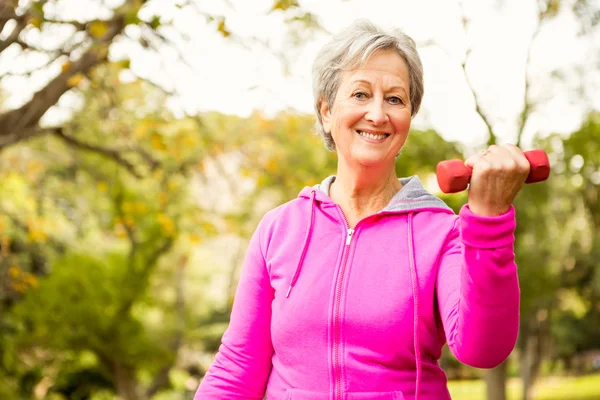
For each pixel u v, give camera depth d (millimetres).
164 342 20844
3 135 6117
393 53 1609
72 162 10016
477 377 36500
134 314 19766
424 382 1518
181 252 20531
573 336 31734
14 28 5395
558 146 16578
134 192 11094
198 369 25141
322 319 1526
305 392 1531
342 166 1692
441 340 1563
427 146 13984
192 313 22828
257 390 1732
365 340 1500
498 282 1197
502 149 1188
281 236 1700
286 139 9227
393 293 1506
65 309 16953
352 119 1603
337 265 1565
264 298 1716
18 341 16516
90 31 5934
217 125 8367
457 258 1483
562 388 34250
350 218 1663
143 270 17828
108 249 20453
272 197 13750
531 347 24500
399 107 1604
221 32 5949
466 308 1246
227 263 26781
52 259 17156
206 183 8672
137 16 5590
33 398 17844
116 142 8711
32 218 10797
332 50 1643
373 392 1487
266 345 1719
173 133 8125
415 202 1597
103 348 17688
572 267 21859
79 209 12953
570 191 20562
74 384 20766
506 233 1188
